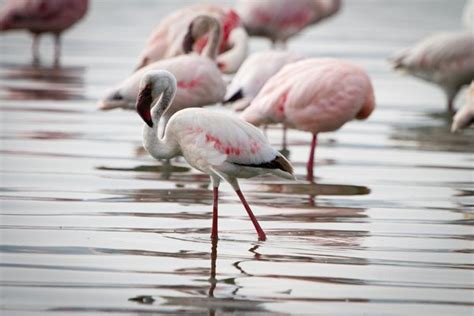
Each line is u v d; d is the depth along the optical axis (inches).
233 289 372.8
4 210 474.9
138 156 610.9
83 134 672.4
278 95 556.4
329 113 558.3
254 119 561.6
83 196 506.6
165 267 396.5
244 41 714.8
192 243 430.9
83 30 1227.9
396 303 363.6
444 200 522.0
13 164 574.6
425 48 810.2
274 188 539.8
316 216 482.0
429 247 435.5
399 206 507.2
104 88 855.1
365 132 719.1
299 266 402.9
